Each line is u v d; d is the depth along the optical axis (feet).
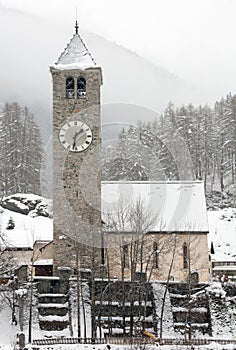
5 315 170.60
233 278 190.80
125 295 175.94
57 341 148.97
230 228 303.48
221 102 466.29
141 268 173.58
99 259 187.52
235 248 279.90
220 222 311.68
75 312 171.94
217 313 169.17
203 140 399.65
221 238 291.99
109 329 161.99
